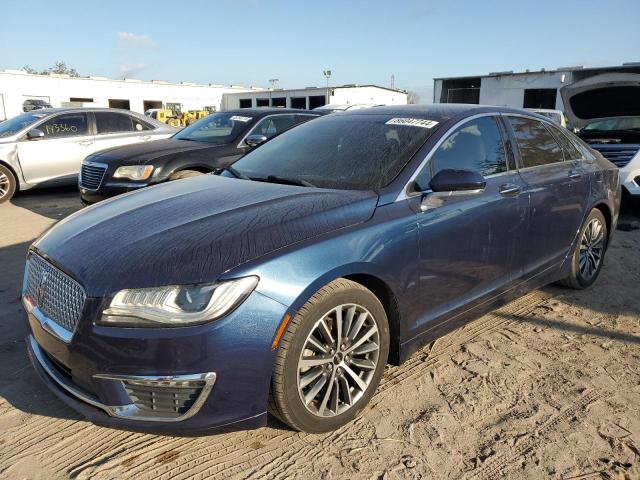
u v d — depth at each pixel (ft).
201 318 7.26
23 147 29.89
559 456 8.32
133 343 7.23
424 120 11.49
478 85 101.96
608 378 10.65
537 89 90.12
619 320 13.53
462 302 10.85
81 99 153.48
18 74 140.87
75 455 8.29
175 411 7.48
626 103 30.04
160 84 169.37
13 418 9.19
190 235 8.20
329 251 8.29
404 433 8.86
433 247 9.86
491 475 7.91
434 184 9.66
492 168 11.66
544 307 14.37
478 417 9.32
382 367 9.42
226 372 7.41
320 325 8.30
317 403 8.68
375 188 9.82
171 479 7.78
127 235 8.56
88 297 7.50
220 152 23.20
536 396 9.98
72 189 35.29
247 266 7.59
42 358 8.64
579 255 14.87
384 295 9.46
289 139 13.14
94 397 7.71
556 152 14.01
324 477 7.86
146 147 23.54
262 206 9.25
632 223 24.34
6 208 28.19
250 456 8.28
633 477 7.89
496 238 11.29
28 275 9.35
